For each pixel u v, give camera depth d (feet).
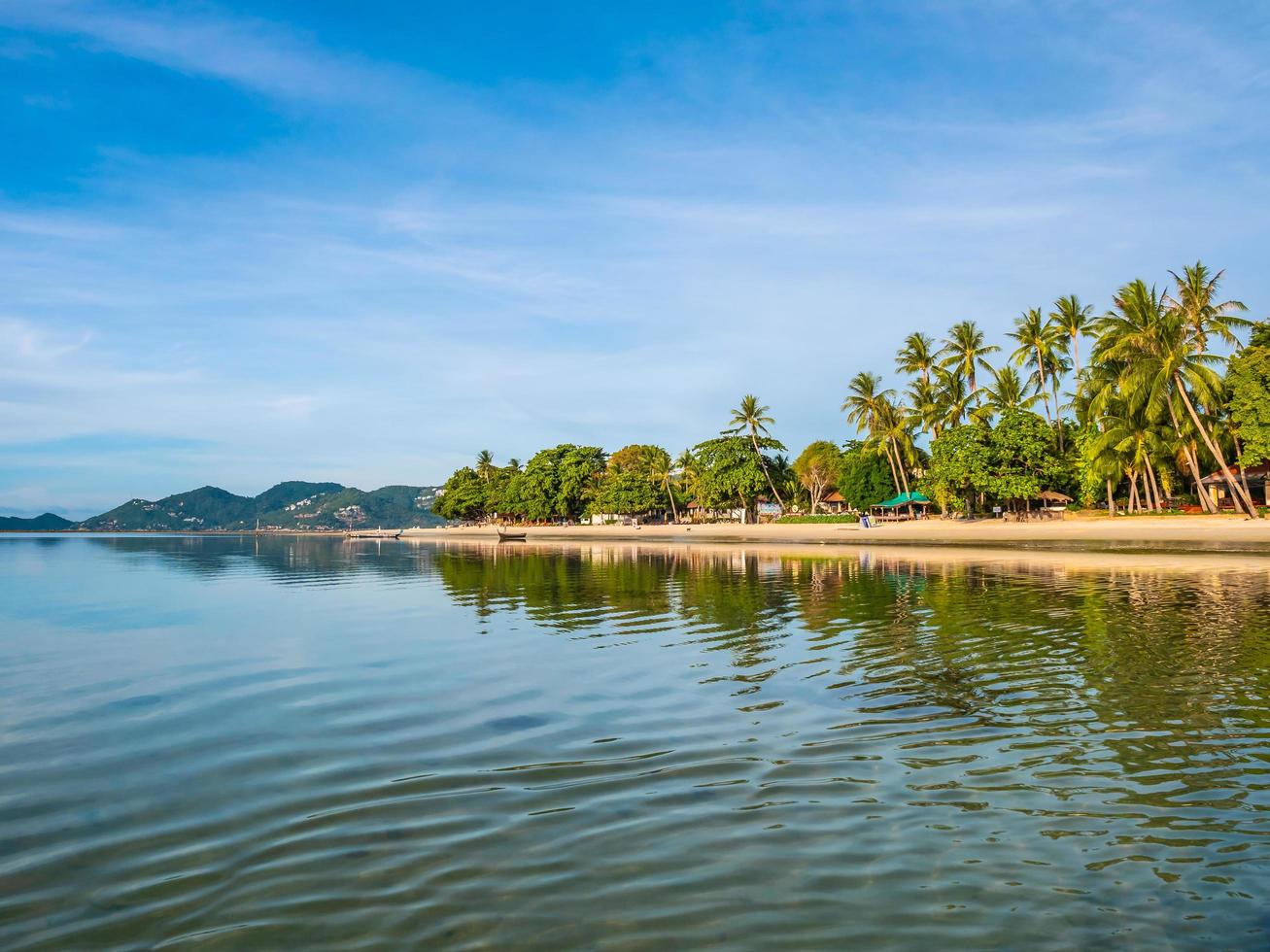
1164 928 16.08
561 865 19.11
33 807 23.08
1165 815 21.76
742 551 174.70
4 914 16.89
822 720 31.55
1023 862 19.07
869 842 20.21
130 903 17.37
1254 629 51.21
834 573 102.73
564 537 333.62
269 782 25.05
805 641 49.52
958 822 21.44
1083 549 143.74
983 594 74.54
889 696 35.24
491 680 39.55
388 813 22.39
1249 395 162.30
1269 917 16.43
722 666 42.11
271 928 16.35
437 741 29.27
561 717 32.45
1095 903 17.08
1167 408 179.22
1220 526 136.67
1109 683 36.91
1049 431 212.84
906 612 62.08
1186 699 33.73
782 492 342.44
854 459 290.76
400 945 15.66
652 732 30.09
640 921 16.53
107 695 37.50
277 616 66.90
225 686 39.14
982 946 15.47
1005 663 41.68
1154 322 168.96
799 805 22.68
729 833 20.80
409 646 50.19
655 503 372.58
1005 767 25.68
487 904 17.26
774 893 17.69
